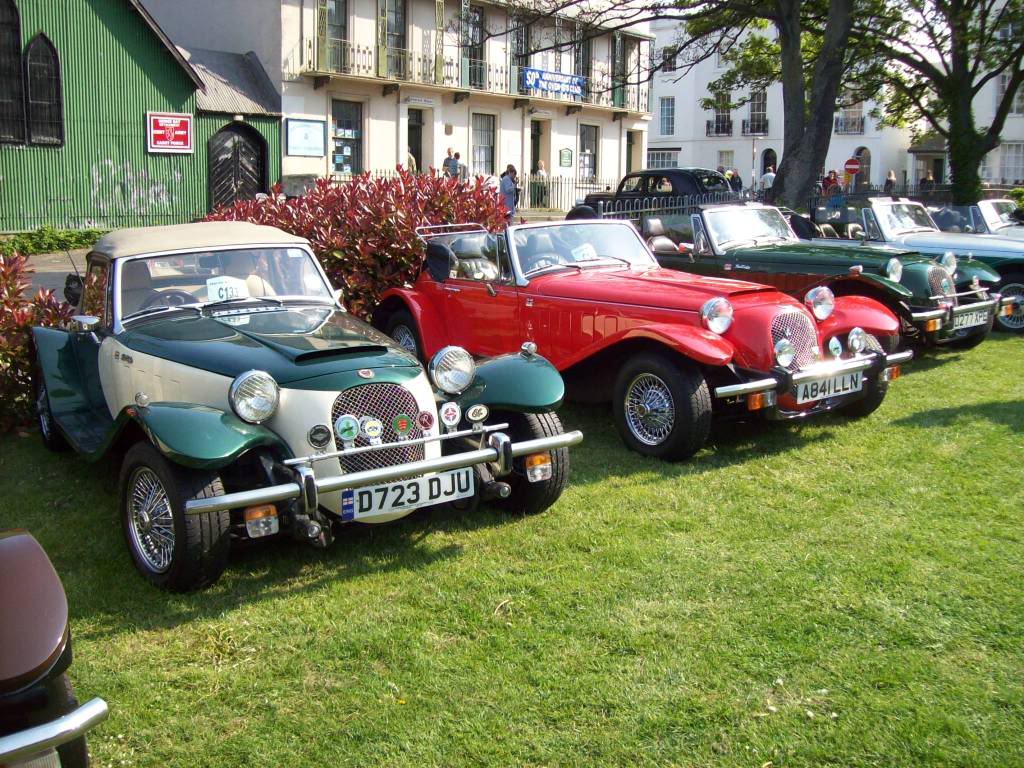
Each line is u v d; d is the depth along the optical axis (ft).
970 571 14.35
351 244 30.35
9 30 59.62
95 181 64.64
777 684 11.18
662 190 62.13
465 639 12.41
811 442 21.79
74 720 7.53
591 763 9.77
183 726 10.55
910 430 22.62
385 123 82.23
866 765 9.69
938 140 139.95
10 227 60.75
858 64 72.69
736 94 144.77
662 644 12.17
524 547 15.53
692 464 20.18
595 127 104.99
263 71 75.20
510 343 23.98
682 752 9.93
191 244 18.61
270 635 12.59
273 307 18.22
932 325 29.55
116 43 64.49
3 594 7.89
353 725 10.50
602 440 22.16
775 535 15.96
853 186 105.70
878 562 14.69
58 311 23.89
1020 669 11.48
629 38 106.63
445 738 10.25
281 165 74.90
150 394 16.25
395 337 28.48
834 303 23.98
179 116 68.18
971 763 9.66
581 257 24.61
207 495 13.24
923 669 11.47
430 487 14.44
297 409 14.14
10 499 18.24
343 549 15.56
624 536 15.97
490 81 90.58
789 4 56.80
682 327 20.02
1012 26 63.98
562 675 11.46
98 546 15.75
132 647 12.27
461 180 35.29
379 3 80.12
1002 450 20.81
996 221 41.29
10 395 23.06
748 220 32.01
